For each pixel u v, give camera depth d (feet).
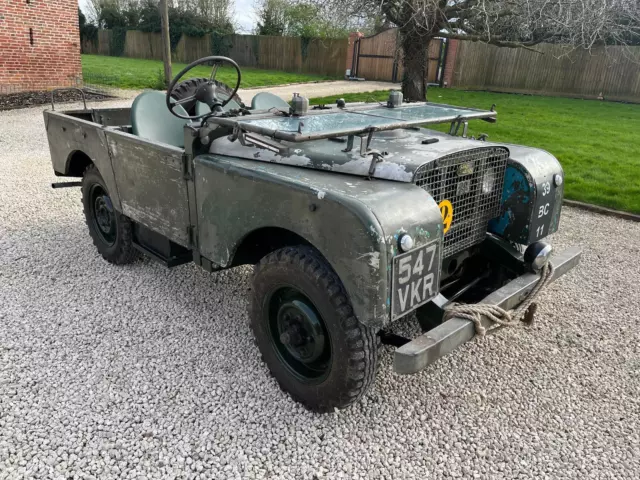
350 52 73.77
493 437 8.52
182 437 8.27
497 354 10.82
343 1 29.22
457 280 10.75
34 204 19.31
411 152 8.57
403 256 7.15
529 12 26.66
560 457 8.14
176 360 10.23
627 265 15.56
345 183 7.80
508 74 66.03
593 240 17.60
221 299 12.71
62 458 7.76
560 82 63.77
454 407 9.21
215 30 100.58
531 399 9.48
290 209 7.85
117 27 111.96
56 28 45.47
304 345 8.68
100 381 9.53
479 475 7.75
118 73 66.69
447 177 8.66
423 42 30.58
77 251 15.28
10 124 34.01
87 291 12.89
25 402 8.90
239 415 8.81
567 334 11.64
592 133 35.50
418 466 7.88
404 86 32.35
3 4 41.50
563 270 10.19
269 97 14.38
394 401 9.27
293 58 87.20
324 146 9.07
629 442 8.48
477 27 30.01
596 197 21.49
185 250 12.10
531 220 9.97
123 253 13.43
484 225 10.01
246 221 8.68
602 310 12.76
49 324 11.37
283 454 8.01
